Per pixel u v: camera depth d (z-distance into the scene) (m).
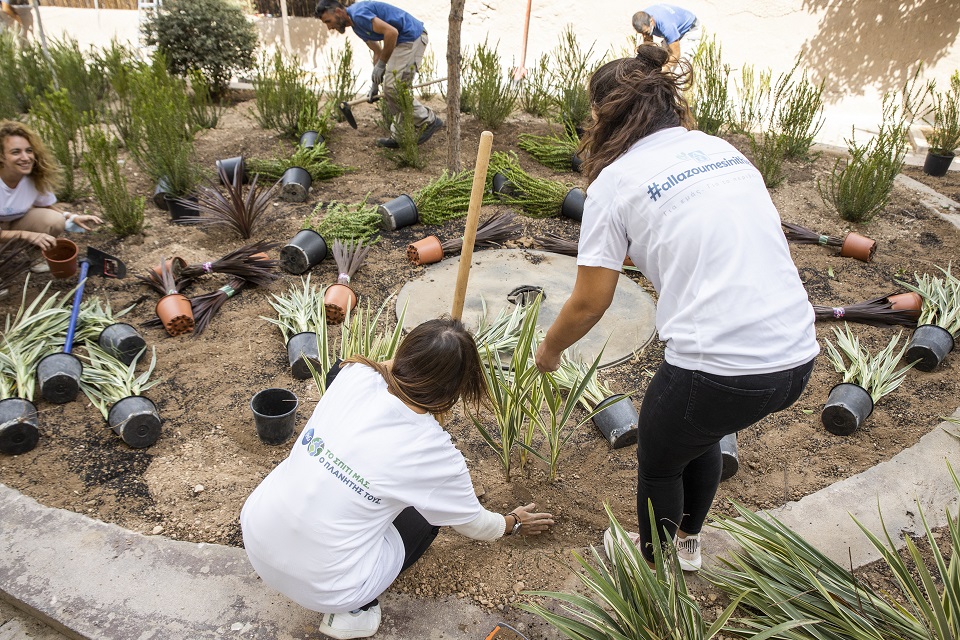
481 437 3.50
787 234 5.56
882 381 3.78
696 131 2.27
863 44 8.71
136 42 11.24
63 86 7.61
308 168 6.23
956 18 8.23
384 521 2.27
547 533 2.95
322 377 3.25
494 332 4.04
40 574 2.62
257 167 6.21
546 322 4.36
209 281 4.75
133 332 3.86
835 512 2.99
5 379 3.53
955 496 3.06
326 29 10.39
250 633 2.44
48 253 4.49
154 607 2.51
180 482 3.12
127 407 3.26
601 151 2.24
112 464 3.21
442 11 10.12
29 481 3.08
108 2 11.37
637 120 2.15
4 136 4.43
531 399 3.02
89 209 5.74
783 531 2.60
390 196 6.08
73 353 3.84
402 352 2.21
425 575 2.70
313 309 4.21
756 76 9.27
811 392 3.85
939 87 8.56
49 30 11.54
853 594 2.41
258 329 4.26
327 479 2.15
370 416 2.17
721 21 9.23
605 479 3.26
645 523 2.59
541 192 5.82
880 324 4.44
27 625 2.60
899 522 2.95
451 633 2.47
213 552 2.73
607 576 2.39
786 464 3.35
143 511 2.96
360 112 8.14
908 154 7.64
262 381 3.82
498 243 5.39
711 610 2.58
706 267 2.04
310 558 2.17
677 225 2.05
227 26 8.43
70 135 5.80
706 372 2.06
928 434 3.42
